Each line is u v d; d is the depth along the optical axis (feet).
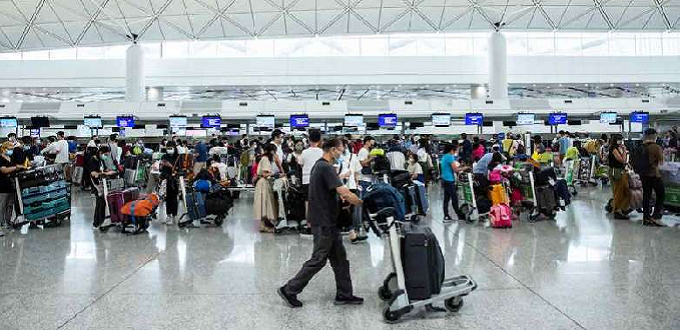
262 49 127.24
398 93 144.15
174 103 93.40
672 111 92.53
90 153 56.18
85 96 138.82
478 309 15.39
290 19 108.68
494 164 34.22
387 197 16.35
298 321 14.53
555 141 69.21
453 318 14.64
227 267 21.36
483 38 125.70
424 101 94.53
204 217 33.37
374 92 141.28
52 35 111.34
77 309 15.64
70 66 115.24
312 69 115.65
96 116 87.92
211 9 104.32
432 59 115.96
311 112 92.53
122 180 34.32
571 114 93.40
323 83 115.65
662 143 72.84
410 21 109.81
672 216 34.94
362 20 109.60
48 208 32.71
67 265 21.80
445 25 109.91
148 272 20.47
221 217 33.65
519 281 18.48
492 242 26.30
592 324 13.91
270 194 30.27
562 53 129.39
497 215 30.99
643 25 110.73
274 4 103.71
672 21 109.50
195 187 33.55
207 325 14.19
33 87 115.44
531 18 106.93
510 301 16.11
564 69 115.34
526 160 37.11
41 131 98.43
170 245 26.50
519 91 138.31
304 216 29.99
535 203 33.40
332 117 92.79
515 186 34.94
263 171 30.17
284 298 15.88
